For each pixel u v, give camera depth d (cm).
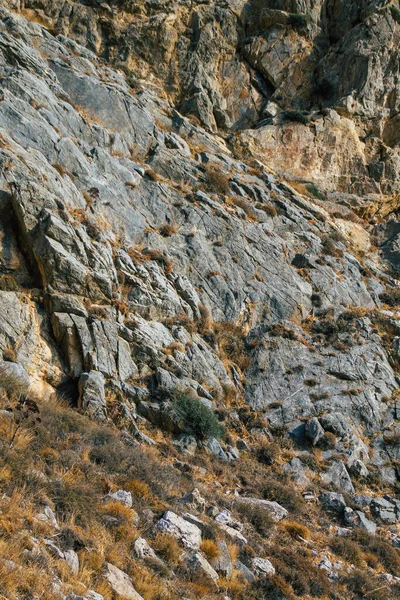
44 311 1577
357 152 3195
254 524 1241
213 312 2045
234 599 931
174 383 1669
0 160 1658
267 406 1850
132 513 959
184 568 912
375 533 1462
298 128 3116
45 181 1744
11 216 1638
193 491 1175
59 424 1229
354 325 2211
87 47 3050
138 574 834
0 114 1872
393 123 3309
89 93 2448
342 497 1538
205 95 3119
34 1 3012
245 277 2195
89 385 1480
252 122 3238
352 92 3244
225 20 3306
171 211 2217
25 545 746
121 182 2150
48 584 693
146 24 3120
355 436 1800
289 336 2064
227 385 1834
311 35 3403
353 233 2914
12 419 1126
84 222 1809
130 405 1560
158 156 2430
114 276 1755
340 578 1165
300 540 1271
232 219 2322
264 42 3328
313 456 1706
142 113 2556
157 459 1362
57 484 943
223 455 1588
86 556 805
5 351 1434
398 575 1302
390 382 2033
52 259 1589
